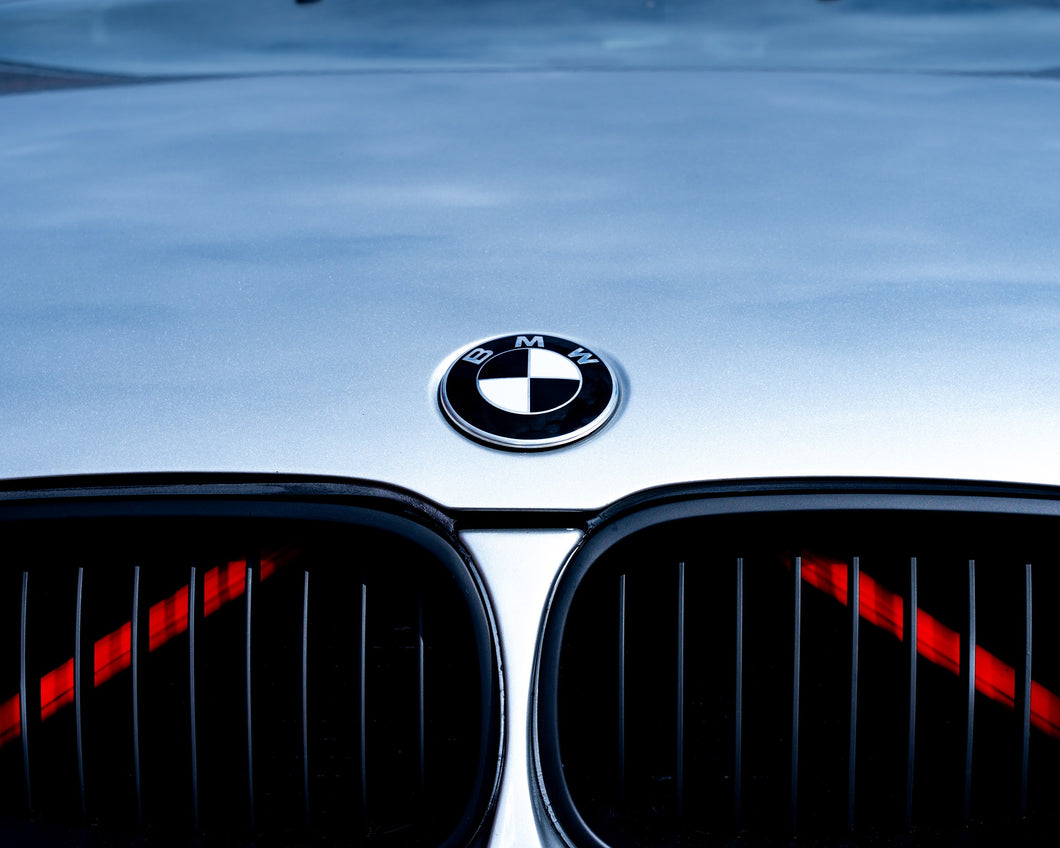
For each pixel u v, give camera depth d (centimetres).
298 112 217
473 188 170
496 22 282
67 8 318
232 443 120
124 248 155
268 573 129
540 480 116
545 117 204
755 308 134
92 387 127
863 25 273
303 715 121
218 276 146
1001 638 128
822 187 168
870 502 117
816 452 117
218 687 130
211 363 129
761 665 127
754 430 119
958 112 206
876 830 120
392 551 123
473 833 111
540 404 120
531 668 113
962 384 123
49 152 202
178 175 184
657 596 125
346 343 130
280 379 126
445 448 118
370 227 157
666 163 178
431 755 123
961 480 116
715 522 117
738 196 165
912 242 150
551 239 151
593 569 119
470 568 115
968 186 169
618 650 119
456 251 148
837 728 126
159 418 122
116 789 128
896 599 127
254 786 121
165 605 130
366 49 271
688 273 141
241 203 169
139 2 318
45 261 153
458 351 128
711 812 121
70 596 130
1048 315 133
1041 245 149
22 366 130
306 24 292
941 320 132
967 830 120
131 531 122
